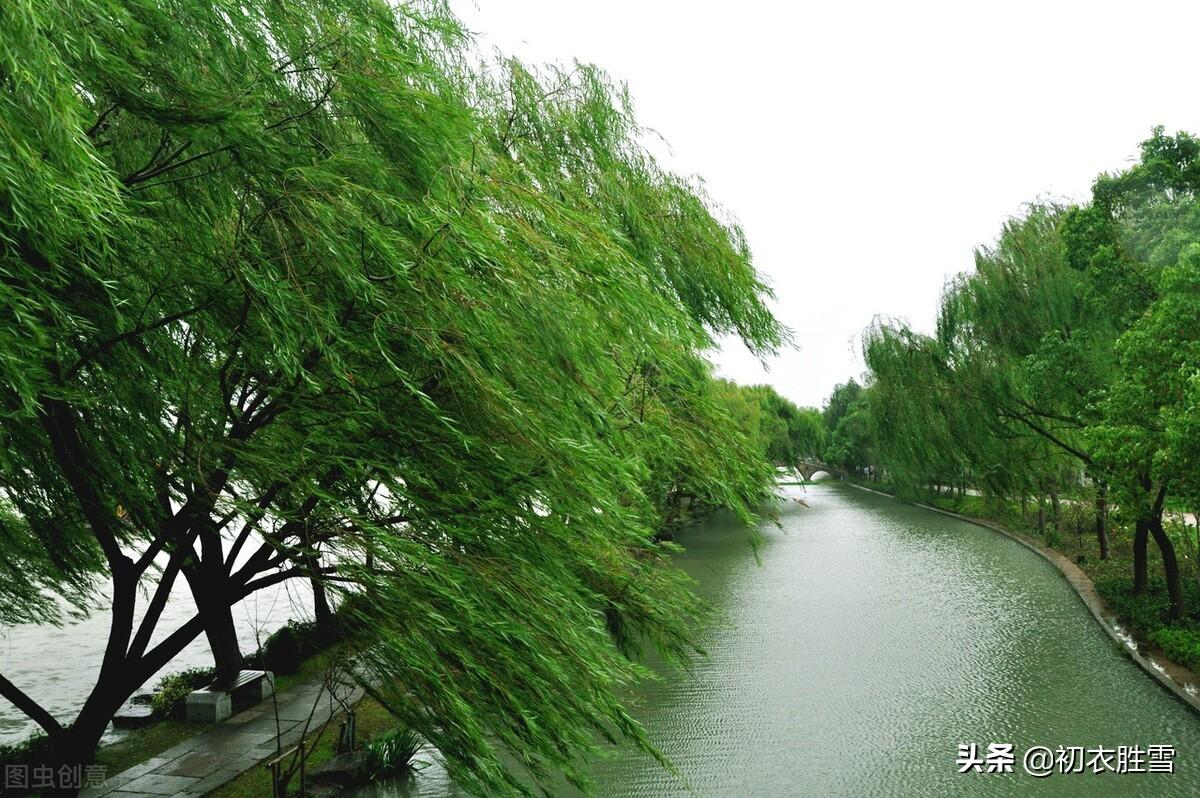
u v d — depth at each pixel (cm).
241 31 486
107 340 473
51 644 1931
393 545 503
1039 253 2083
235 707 1250
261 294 462
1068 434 2280
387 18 583
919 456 2380
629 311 664
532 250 599
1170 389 1366
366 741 1105
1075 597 2278
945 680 1521
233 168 493
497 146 773
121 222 415
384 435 536
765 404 5578
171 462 530
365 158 512
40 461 610
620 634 821
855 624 2011
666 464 877
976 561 3012
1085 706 1344
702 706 1403
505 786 542
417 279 498
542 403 547
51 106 341
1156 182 1598
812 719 1323
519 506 555
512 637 517
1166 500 1925
